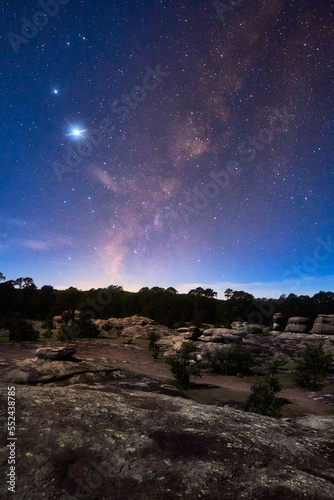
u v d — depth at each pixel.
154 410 3.86
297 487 2.28
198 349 32.94
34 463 2.41
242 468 2.54
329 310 62.38
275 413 12.77
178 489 2.20
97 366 16.03
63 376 13.76
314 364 22.95
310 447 3.16
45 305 66.94
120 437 2.95
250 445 3.03
